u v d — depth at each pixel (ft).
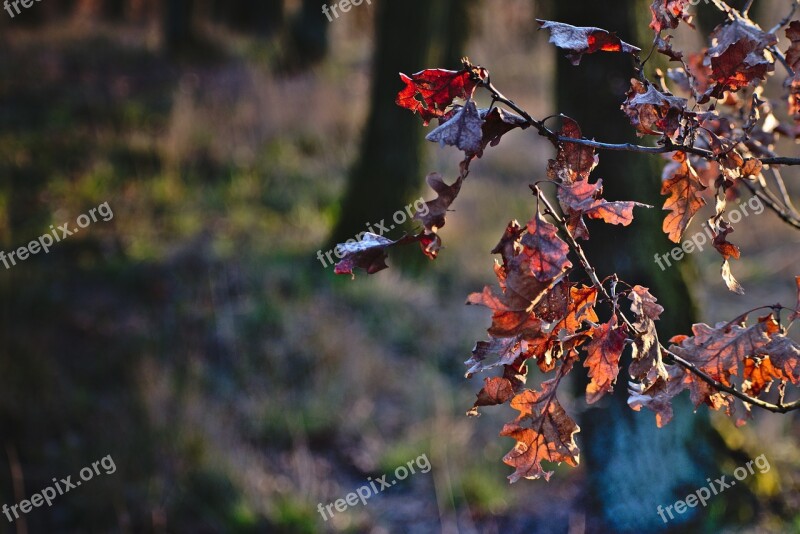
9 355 23.61
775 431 19.01
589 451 17.11
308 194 39.73
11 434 21.04
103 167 39.81
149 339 25.91
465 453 21.04
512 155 45.16
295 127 46.52
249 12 81.05
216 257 31.94
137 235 33.91
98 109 47.83
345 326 27.07
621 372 16.42
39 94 50.06
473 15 38.52
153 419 21.09
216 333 26.43
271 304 28.19
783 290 29.43
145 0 92.12
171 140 42.52
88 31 67.05
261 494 19.72
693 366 5.30
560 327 5.08
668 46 5.32
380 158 32.53
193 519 18.78
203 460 20.15
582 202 4.72
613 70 14.07
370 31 81.71
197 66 59.98
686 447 16.69
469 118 4.54
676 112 5.02
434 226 4.63
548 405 4.99
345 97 51.72
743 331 5.35
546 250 4.48
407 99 5.07
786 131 7.63
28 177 38.63
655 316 5.07
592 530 17.22
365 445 22.13
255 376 24.63
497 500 19.21
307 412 23.13
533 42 60.85
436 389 24.23
